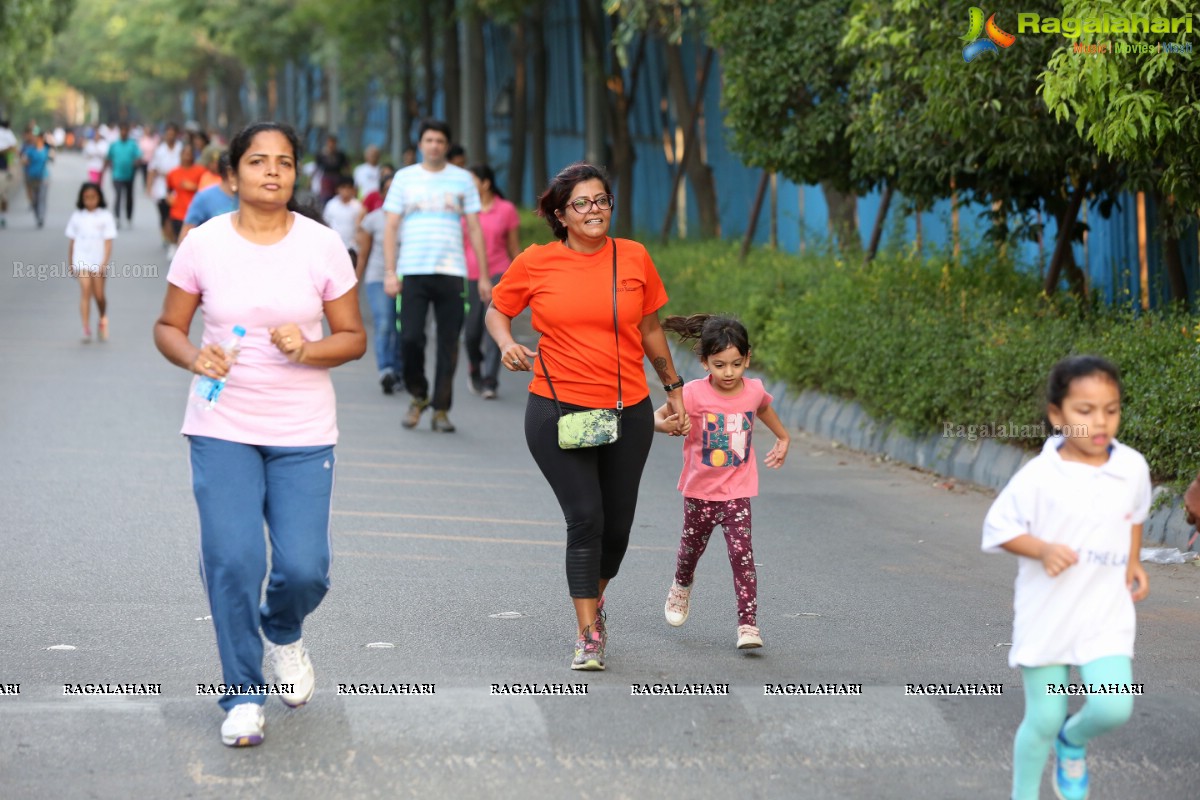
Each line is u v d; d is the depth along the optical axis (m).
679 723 14.62
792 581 21.20
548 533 23.89
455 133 91.69
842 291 37.62
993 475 27.91
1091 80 22.31
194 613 18.53
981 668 16.77
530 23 87.81
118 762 13.33
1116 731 14.47
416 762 13.47
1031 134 28.62
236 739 13.67
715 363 17.48
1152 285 36.44
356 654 16.94
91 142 131.12
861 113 34.78
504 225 38.53
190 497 25.55
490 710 14.87
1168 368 24.88
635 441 16.88
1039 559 11.54
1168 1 21.80
